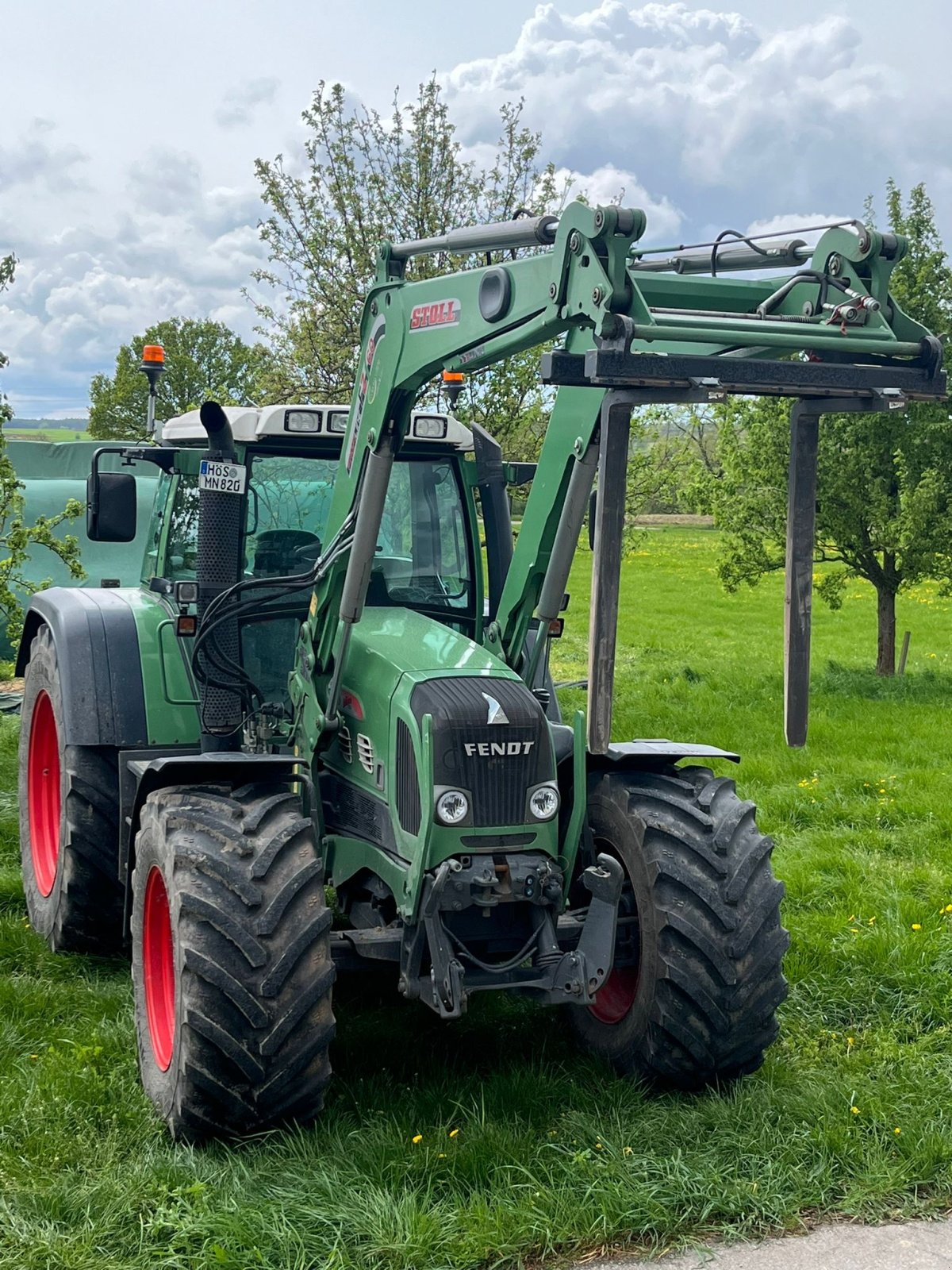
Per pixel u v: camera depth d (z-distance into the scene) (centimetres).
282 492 529
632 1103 417
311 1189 356
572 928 432
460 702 407
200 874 390
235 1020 373
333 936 417
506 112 1188
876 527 1388
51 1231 335
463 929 418
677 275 400
